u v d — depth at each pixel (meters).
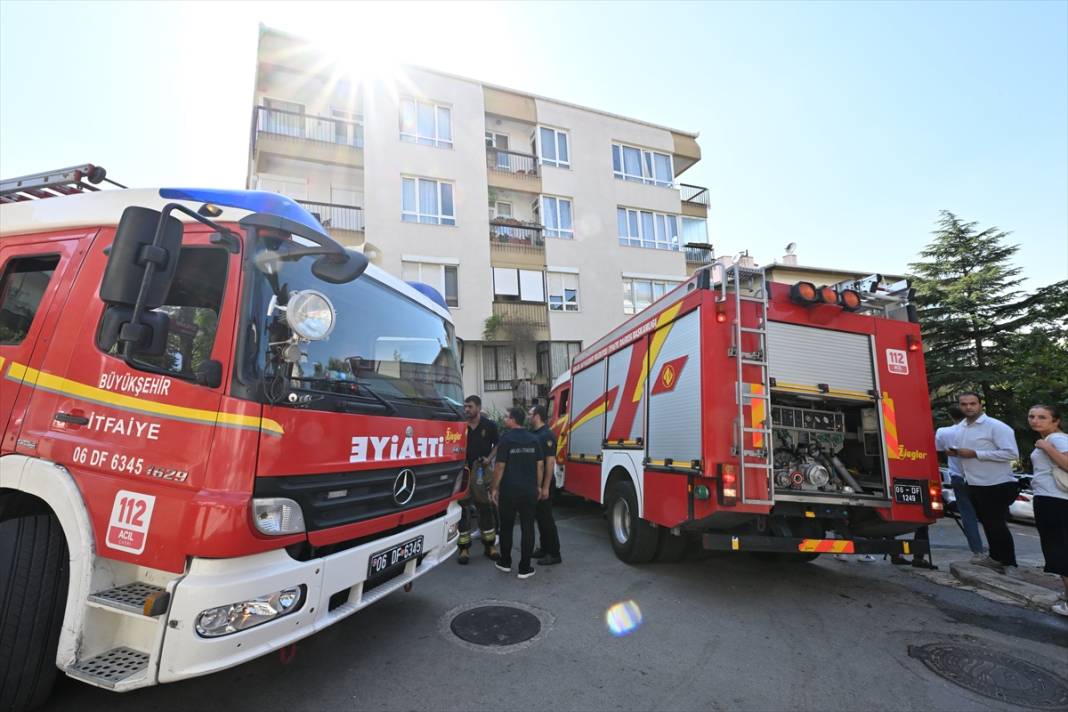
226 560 2.28
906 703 3.04
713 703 3.02
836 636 3.98
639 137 22.23
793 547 4.47
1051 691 3.18
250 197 2.78
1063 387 17.86
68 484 2.47
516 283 18.73
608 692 3.12
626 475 6.11
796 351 4.87
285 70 16.56
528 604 4.51
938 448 6.28
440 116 18.67
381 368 3.50
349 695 3.01
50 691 2.62
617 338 6.82
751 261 4.95
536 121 20.36
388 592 3.28
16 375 2.76
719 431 4.41
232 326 2.48
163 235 2.31
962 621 4.33
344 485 2.88
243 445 2.35
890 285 5.36
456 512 4.34
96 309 2.70
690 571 5.59
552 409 10.26
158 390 2.48
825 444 5.08
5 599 2.46
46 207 3.04
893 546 4.66
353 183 17.98
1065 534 4.37
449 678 3.23
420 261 17.12
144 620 2.35
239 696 2.97
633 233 21.30
